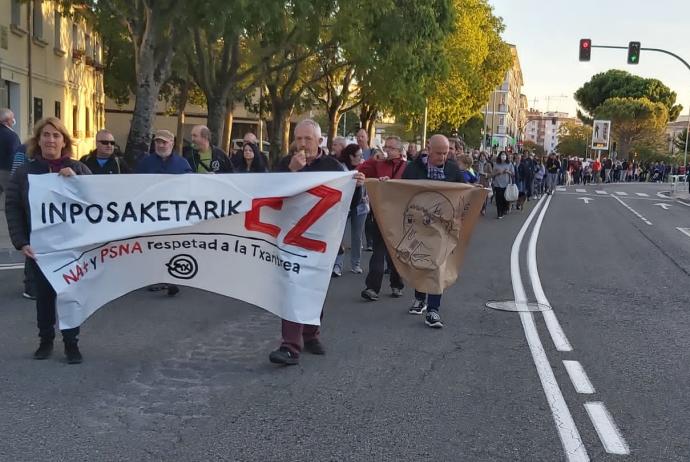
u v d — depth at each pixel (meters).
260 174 5.57
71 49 25.98
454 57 32.91
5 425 4.24
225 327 6.57
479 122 65.00
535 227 16.86
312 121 6.09
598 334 6.71
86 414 4.44
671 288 9.23
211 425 4.31
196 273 5.57
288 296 5.52
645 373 5.54
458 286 8.96
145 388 4.93
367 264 10.38
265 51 18.33
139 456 3.88
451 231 6.80
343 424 4.37
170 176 5.48
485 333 6.63
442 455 3.98
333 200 5.55
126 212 5.44
